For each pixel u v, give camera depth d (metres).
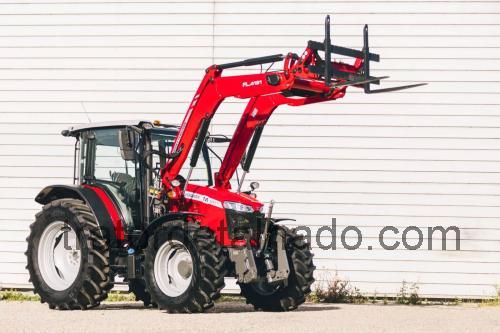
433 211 24.91
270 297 19.50
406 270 24.88
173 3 25.86
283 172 25.19
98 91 25.98
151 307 20.64
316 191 25.12
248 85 18.91
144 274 18.73
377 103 25.14
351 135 25.12
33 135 26.12
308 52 18.20
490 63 25.05
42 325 15.81
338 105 25.17
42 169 26.03
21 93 26.20
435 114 25.03
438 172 24.95
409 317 18.05
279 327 15.65
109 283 19.20
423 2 25.23
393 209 25.00
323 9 25.44
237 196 19.33
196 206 19.36
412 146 25.02
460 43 25.11
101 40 26.03
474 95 25.00
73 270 19.78
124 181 19.95
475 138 24.94
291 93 18.73
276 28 25.55
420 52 25.17
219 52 25.66
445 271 24.83
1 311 18.62
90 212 19.59
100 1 26.11
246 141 19.97
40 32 26.23
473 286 24.75
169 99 25.78
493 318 18.11
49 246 19.98
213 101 19.33
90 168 20.33
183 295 18.05
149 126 19.88
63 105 26.08
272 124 25.28
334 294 24.09
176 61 25.81
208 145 21.03
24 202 26.02
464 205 24.86
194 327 15.52
